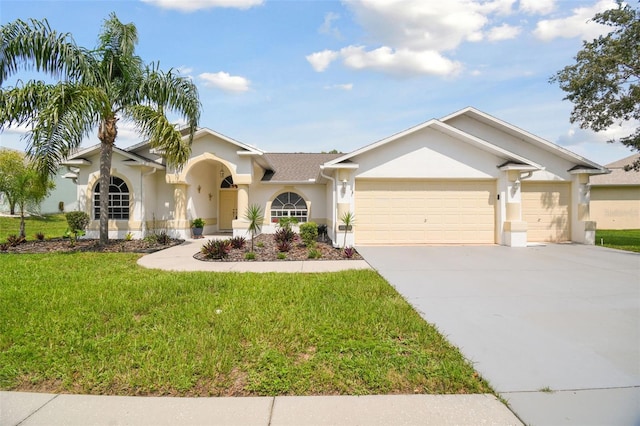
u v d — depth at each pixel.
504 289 7.15
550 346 4.39
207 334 4.54
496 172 13.92
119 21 12.61
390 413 3.03
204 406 3.13
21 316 5.23
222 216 20.94
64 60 11.21
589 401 3.21
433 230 14.05
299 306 5.73
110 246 13.15
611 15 14.09
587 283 7.66
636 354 4.17
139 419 2.95
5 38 10.61
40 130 9.98
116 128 12.92
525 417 2.98
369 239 13.98
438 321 5.27
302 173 19.92
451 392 3.36
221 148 16.19
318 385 3.44
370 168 13.68
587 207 14.73
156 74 13.00
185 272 8.62
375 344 4.27
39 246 13.27
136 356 3.95
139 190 15.58
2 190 14.80
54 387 3.45
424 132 13.77
